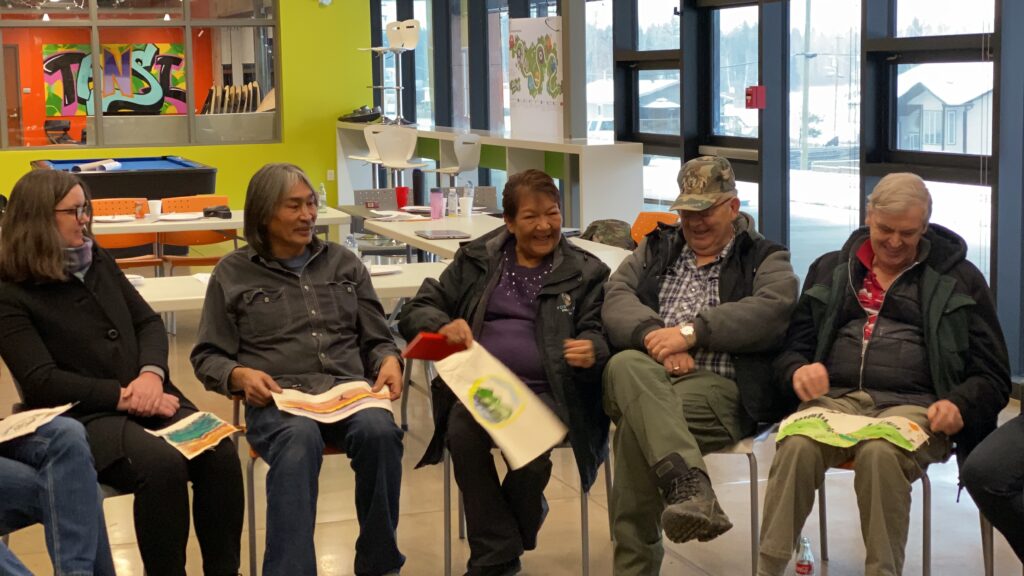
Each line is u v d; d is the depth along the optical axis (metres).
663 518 3.04
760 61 6.89
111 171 9.73
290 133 12.95
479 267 3.68
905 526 3.07
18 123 12.38
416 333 3.51
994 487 3.01
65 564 2.97
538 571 3.67
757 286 3.52
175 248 10.16
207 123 12.85
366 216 7.13
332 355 3.55
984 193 5.59
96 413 3.28
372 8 14.59
